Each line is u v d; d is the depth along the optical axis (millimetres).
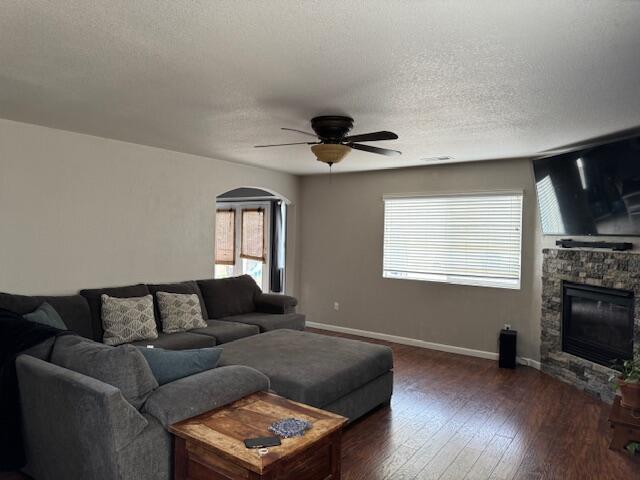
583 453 3043
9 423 2441
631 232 3654
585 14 1765
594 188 3949
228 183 5711
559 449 3098
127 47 2203
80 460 2109
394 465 2852
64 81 2727
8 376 2441
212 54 2266
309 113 3305
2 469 2443
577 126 3576
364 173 6402
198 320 4656
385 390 3818
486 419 3596
